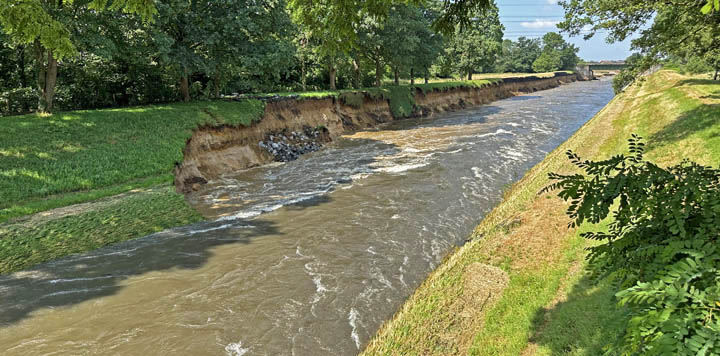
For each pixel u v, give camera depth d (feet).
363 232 46.01
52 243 40.68
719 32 49.29
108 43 68.03
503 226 37.88
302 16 24.57
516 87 289.74
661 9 46.57
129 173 59.57
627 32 48.67
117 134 66.03
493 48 231.50
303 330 28.78
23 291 33.27
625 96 119.85
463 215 50.47
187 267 37.86
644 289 7.47
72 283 34.68
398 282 35.09
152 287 34.27
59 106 90.22
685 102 68.54
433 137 112.27
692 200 9.03
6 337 27.66
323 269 37.52
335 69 146.41
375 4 22.33
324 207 55.21
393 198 58.13
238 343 27.48
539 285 26.50
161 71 97.35
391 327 26.78
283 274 36.63
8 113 82.17
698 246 8.00
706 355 6.15
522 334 22.25
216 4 85.97
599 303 21.88
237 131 85.15
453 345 22.76
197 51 95.04
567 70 485.15
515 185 61.31
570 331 20.94
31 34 22.13
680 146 48.24
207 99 98.73
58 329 28.66
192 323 29.58
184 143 70.03
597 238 10.97
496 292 26.99
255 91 134.21
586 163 11.10
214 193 64.28
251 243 43.37
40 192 50.34
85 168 56.90
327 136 112.16
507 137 106.63
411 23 142.51
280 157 89.51
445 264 35.40
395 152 93.35
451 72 255.50
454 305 26.40
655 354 6.47
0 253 37.68
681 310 6.91
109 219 46.50
